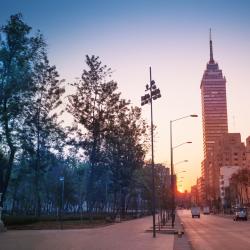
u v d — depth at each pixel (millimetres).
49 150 64688
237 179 145500
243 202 170875
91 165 72625
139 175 105125
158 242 29531
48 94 60281
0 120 51281
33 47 52219
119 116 69438
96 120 66312
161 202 92438
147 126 89500
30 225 52031
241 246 28141
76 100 66375
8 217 52125
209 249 26047
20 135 57625
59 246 25672
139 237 34844
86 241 29906
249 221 80562
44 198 99875
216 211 176625
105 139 73125
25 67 50969
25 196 93062
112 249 23984
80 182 98875
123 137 83062
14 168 75750
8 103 50750
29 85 51406
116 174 87812
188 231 47469
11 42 50844
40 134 61531
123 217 96062
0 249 23547
